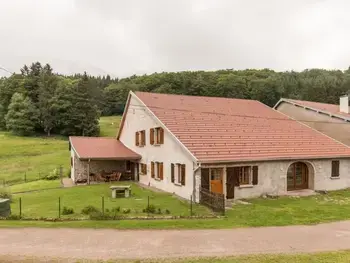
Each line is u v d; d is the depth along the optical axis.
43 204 19.67
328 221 16.03
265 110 32.84
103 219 15.59
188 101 30.61
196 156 20.42
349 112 32.25
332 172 25.84
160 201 20.50
